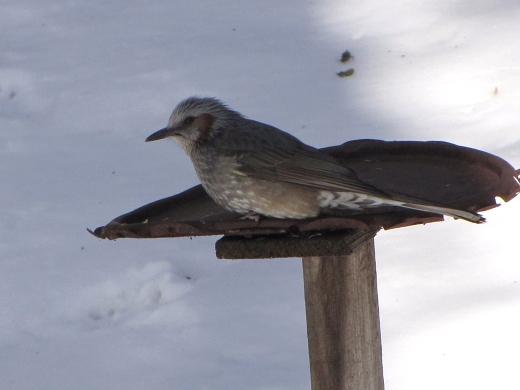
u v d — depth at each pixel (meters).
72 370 11.86
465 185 9.15
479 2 19.12
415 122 15.98
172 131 9.66
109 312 12.87
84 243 14.17
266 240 8.13
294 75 17.78
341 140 15.70
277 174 9.07
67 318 12.80
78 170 16.05
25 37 20.62
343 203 8.99
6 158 16.61
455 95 16.50
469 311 11.92
